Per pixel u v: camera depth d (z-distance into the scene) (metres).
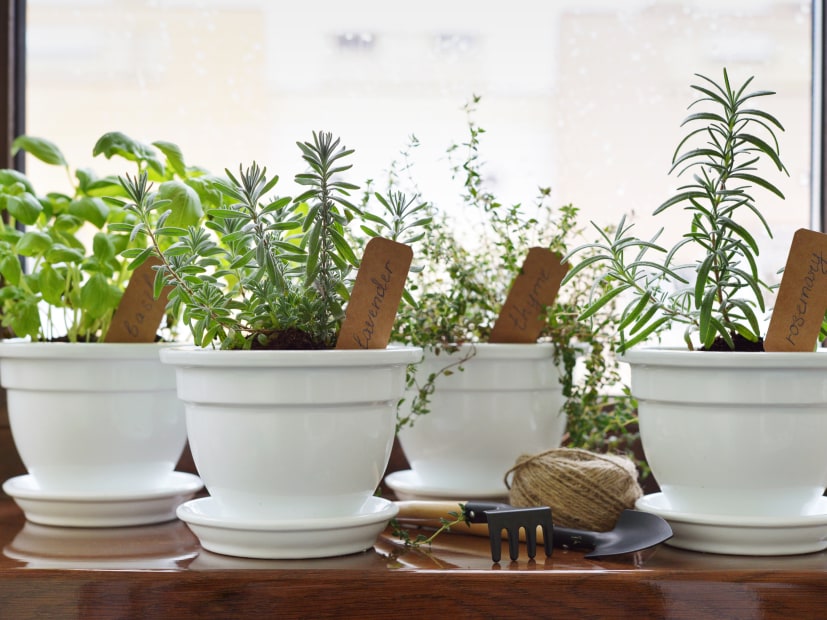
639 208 1.14
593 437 0.91
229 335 0.72
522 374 0.84
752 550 0.67
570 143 1.14
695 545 0.70
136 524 0.81
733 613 0.62
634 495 0.77
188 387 0.67
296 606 0.62
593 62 1.14
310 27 1.13
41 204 0.84
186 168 0.91
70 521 0.80
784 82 1.13
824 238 0.67
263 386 0.64
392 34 1.13
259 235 0.67
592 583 0.62
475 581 0.62
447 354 0.83
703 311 0.66
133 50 1.14
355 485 0.68
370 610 0.62
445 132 1.13
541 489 0.75
